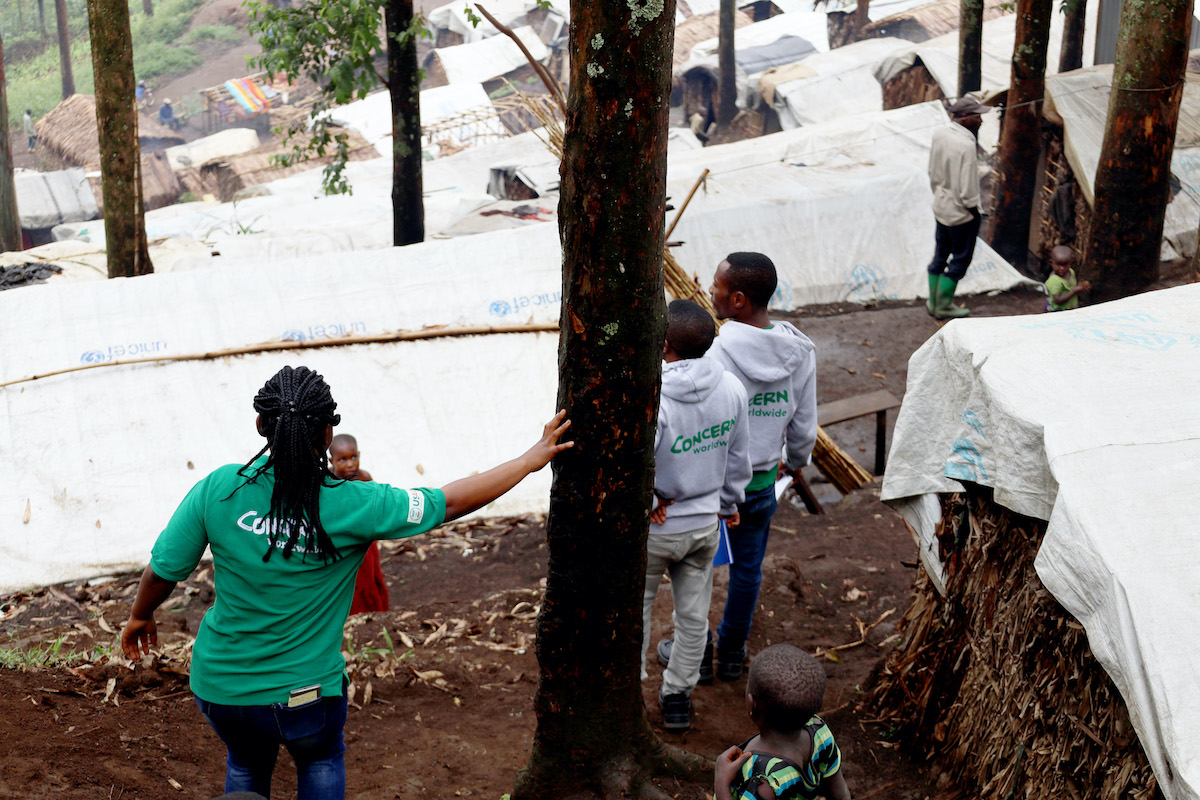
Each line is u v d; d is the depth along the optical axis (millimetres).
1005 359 3518
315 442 2730
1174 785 2422
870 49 26094
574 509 3338
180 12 47375
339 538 2734
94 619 6480
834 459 7770
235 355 8297
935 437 3938
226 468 2805
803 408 4629
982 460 3535
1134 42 8453
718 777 2873
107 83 8586
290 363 8375
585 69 2918
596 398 3195
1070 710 3164
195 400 8148
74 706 4148
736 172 13406
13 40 48188
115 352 8172
